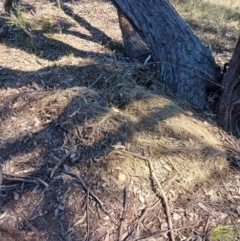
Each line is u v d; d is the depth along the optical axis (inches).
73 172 105.0
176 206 98.8
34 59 153.3
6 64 147.6
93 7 220.1
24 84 134.6
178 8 226.2
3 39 167.3
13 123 119.9
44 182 103.6
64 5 216.2
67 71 140.2
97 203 98.6
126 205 98.0
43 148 112.0
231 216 98.1
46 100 122.6
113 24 200.7
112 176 102.6
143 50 156.7
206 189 103.3
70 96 121.6
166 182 102.0
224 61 167.6
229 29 207.6
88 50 165.3
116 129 110.7
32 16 194.9
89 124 113.0
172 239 92.0
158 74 134.6
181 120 115.8
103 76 134.6
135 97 121.6
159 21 141.6
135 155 105.4
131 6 145.9
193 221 96.5
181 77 128.7
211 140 113.8
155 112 116.7
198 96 126.3
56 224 96.3
